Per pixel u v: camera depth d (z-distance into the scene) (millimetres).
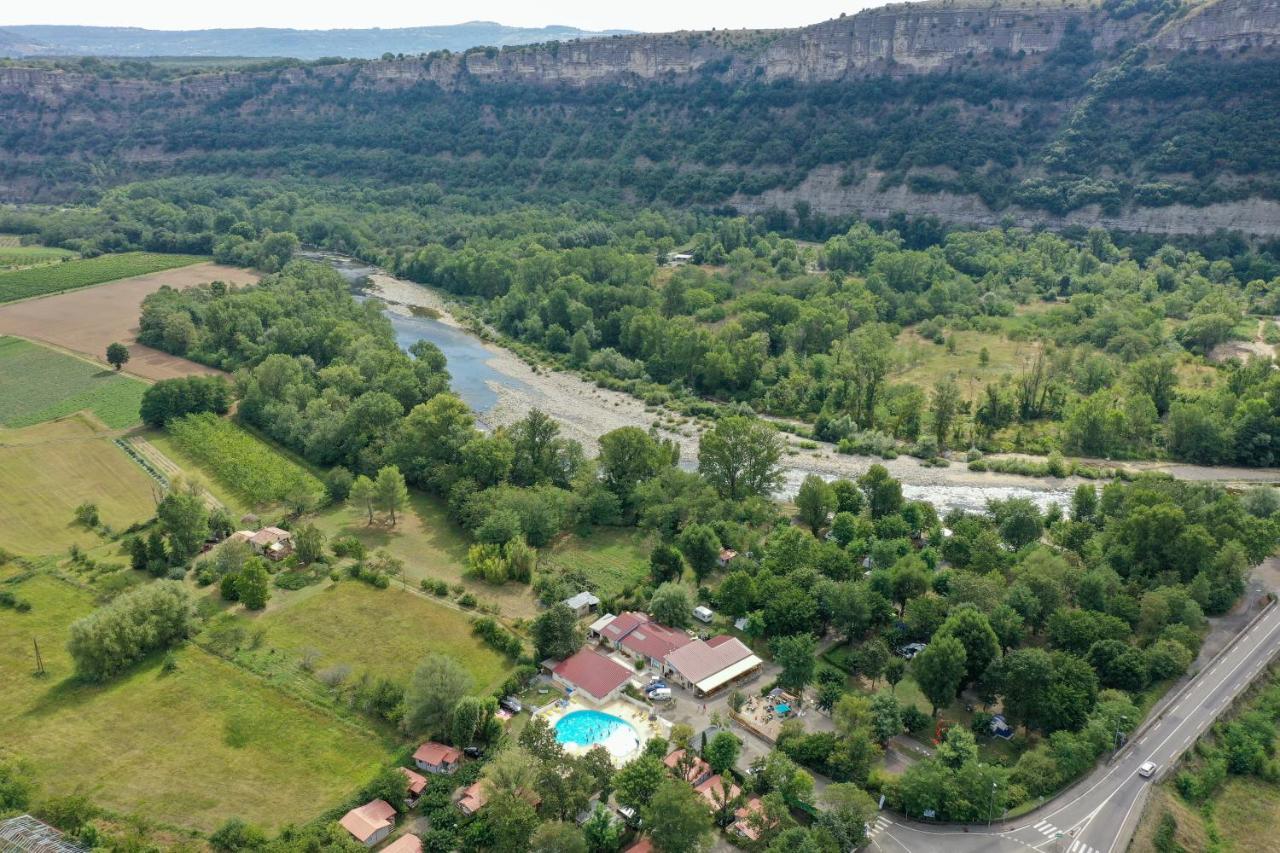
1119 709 116750
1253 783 115062
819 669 134250
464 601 151625
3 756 113812
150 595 137875
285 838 101500
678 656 133625
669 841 97688
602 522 181875
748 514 176500
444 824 104312
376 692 124812
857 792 102750
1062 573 144250
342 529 179125
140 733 119562
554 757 107812
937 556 160875
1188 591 141625
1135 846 102500
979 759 116562
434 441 198875
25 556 162875
